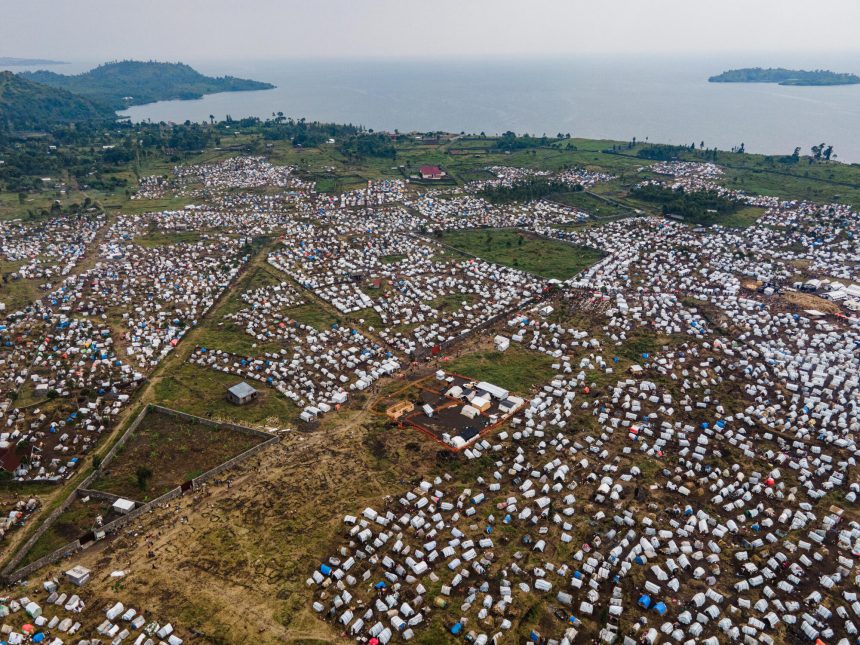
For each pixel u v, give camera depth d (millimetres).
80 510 92688
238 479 99188
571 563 81375
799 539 84625
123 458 104625
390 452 105375
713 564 80562
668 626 70688
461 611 73875
